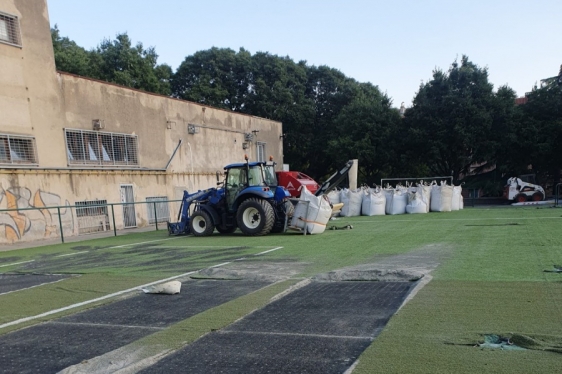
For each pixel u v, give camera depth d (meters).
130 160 16.06
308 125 33.25
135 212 15.99
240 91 33.81
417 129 24.80
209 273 5.74
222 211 11.21
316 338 3.08
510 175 24.36
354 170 11.72
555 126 22.41
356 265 5.80
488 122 22.77
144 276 5.87
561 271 4.77
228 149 21.73
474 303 3.68
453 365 2.47
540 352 2.61
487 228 9.27
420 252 6.61
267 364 2.68
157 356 2.88
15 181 12.06
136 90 16.38
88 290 5.15
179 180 18.36
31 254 9.26
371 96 30.83
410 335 2.99
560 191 23.95
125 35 30.23
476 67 24.44
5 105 12.04
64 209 13.34
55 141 13.39
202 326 3.50
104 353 3.01
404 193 15.35
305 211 9.87
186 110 18.94
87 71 26.81
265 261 6.54
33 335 3.51
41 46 13.15
